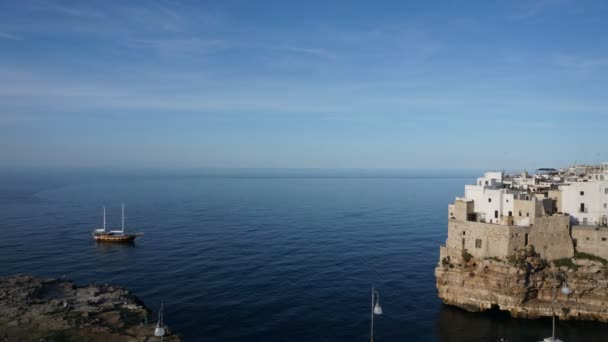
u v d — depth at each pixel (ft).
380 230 607.78
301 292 339.16
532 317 274.77
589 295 271.69
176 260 444.14
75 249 505.66
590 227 286.25
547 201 311.47
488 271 286.66
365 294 334.65
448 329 270.26
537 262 278.05
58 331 237.25
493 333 261.65
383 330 271.08
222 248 494.18
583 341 247.91
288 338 260.62
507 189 323.57
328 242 524.52
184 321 283.59
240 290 343.87
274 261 431.43
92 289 324.60
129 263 437.99
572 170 475.72
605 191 303.27
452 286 302.25
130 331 245.24
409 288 348.79
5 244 529.04
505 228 281.95
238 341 256.11
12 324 244.42
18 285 319.88
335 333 267.80
